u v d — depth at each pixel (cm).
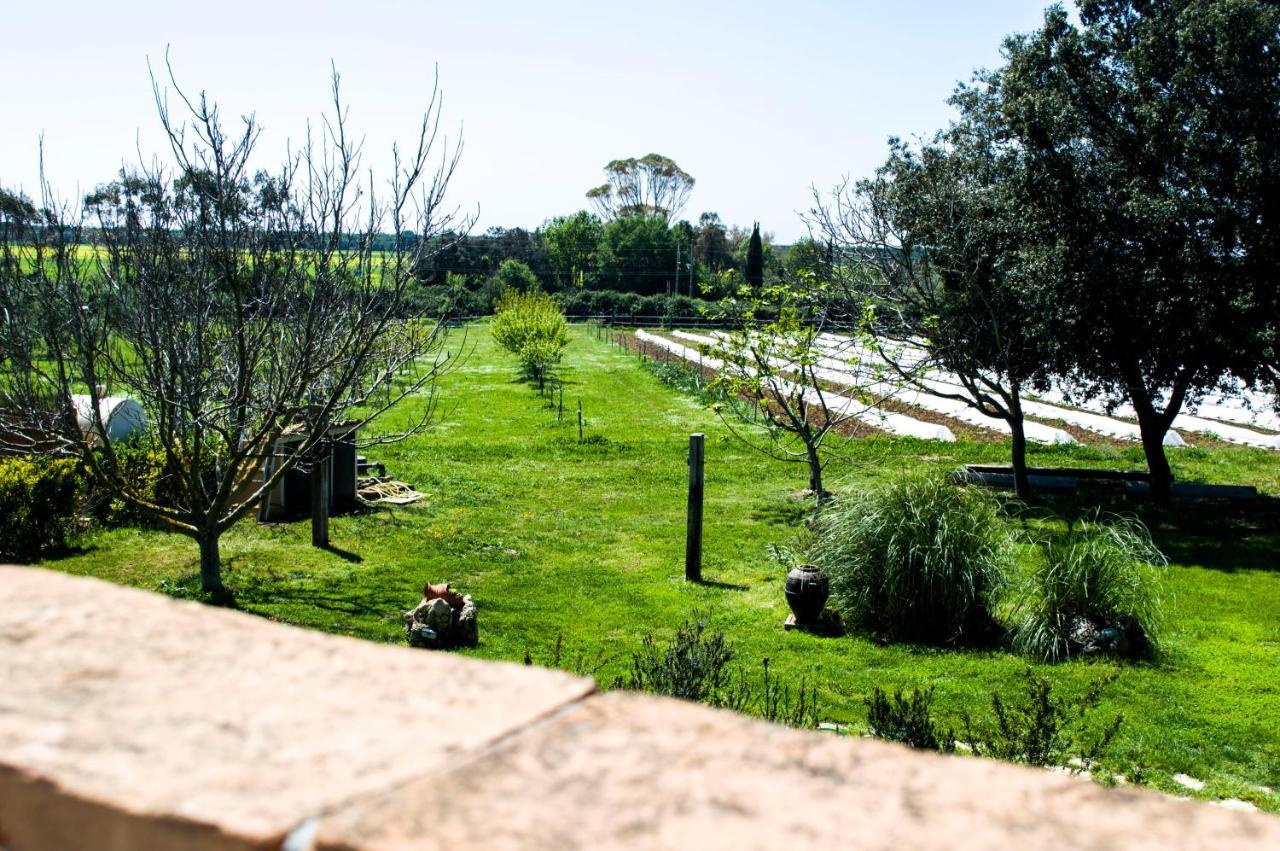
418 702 111
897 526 1021
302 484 1558
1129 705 822
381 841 81
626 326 6656
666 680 727
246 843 82
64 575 155
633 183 9888
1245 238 1320
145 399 1122
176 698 111
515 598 1147
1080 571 970
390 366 1182
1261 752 738
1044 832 85
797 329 1600
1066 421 2489
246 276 1064
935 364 1675
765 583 1212
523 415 2742
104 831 89
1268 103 1315
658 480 1888
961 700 829
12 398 1054
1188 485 1688
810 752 101
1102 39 1416
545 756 98
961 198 1554
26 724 104
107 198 1020
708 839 82
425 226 1070
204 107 963
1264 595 1151
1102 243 1406
